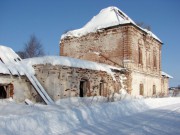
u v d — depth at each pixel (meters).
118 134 6.74
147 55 25.28
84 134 6.64
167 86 32.44
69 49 25.78
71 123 7.76
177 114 11.64
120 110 11.38
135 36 22.20
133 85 21.23
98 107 10.12
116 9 25.58
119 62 21.36
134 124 8.41
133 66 21.36
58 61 13.63
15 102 12.59
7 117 6.38
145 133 6.90
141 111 12.83
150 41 26.19
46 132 6.56
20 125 6.20
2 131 5.57
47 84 13.66
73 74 14.50
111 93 18.30
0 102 11.70
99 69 16.94
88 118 8.76
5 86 12.89
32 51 41.44
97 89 16.72
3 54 14.09
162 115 11.17
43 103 12.66
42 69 14.07
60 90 13.52
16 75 13.17
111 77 18.44
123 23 21.08
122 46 21.33
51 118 7.35
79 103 13.41
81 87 16.05
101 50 22.88
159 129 7.57
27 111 9.64
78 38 25.02
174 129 7.61
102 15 25.44
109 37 22.39
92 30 23.78
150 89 25.56
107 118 9.60
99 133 6.81
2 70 12.29
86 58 24.05
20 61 14.66
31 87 13.77
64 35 26.47
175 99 21.50
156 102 17.08
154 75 26.98
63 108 11.12
